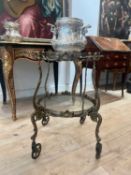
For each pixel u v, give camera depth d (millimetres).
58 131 1653
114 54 2625
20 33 2279
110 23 3336
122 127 1774
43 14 2436
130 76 3367
